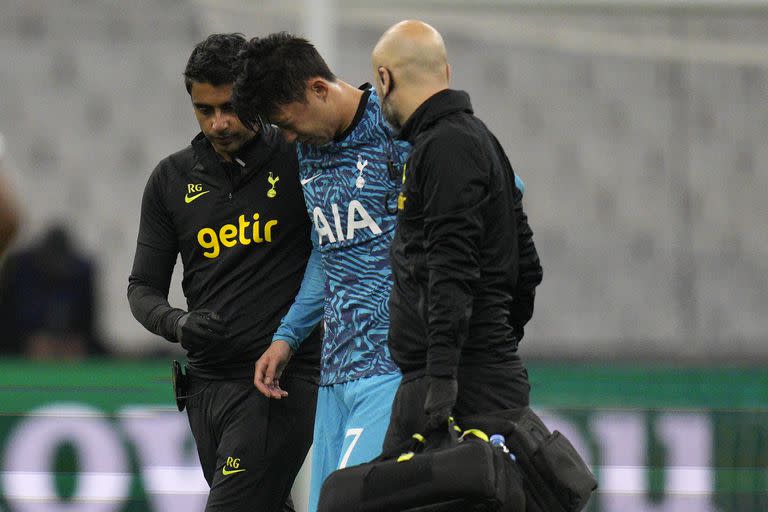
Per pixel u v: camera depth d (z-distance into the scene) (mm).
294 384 14914
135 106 36250
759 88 34031
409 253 11703
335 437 14102
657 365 27375
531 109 34125
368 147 13688
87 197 36031
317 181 13867
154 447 21422
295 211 14648
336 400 14047
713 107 34094
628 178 34125
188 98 36344
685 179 34062
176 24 36250
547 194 34094
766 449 21406
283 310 14703
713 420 21562
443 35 33969
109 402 21594
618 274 33844
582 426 21625
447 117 11430
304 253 14820
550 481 11273
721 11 25125
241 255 14664
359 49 33438
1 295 30172
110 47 36219
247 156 14555
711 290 33750
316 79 13320
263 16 32281
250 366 14758
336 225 13781
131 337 34938
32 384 21578
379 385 13578
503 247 11539
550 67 34125
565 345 33500
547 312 33719
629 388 22156
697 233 33938
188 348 14438
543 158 34156
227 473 14695
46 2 36188
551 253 33938
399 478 10969
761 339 33406
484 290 11484
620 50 33906
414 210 11547
